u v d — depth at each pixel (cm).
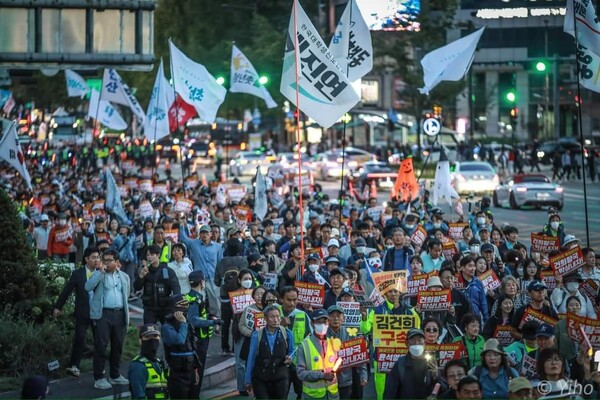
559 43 16888
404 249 3478
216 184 6781
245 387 2705
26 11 3775
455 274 3186
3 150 3888
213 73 12825
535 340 2462
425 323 2433
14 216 3344
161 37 13188
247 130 16375
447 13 12219
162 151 14562
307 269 3120
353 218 5009
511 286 2811
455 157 11925
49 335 3138
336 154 12050
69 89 9312
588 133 17938
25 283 3316
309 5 13662
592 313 2944
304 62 3481
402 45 12231
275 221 4769
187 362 2492
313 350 2384
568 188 10431
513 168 12288
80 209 5791
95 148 13100
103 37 3831
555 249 3781
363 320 2950
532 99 17875
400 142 14638
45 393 1827
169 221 4144
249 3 13375
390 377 2239
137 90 12838
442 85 12000
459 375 2091
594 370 2278
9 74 5559
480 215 4528
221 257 3700
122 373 3117
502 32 16950
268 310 2438
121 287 3000
